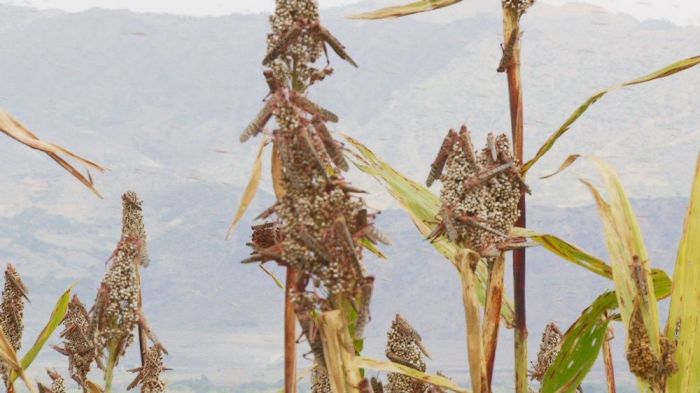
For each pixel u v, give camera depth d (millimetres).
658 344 3533
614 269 3580
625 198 3598
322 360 3084
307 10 3170
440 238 3766
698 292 3533
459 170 3541
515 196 3557
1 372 3812
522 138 3791
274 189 3230
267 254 3078
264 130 3070
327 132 3061
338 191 3047
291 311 3203
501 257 3641
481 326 3635
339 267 3045
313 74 3168
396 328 3494
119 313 3391
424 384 3500
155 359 3703
